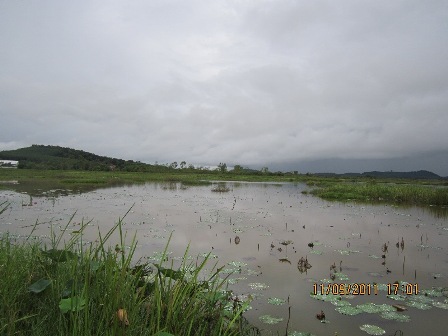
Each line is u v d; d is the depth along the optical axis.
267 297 5.13
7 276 2.66
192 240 9.12
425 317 4.52
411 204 20.05
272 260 7.23
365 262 7.18
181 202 19.44
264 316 4.45
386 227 11.64
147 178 54.66
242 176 77.19
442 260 7.39
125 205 17.06
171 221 12.23
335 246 8.67
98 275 2.69
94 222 11.59
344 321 4.34
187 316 2.71
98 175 58.12
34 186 30.98
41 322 2.26
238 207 17.33
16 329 2.32
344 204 19.66
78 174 58.16
